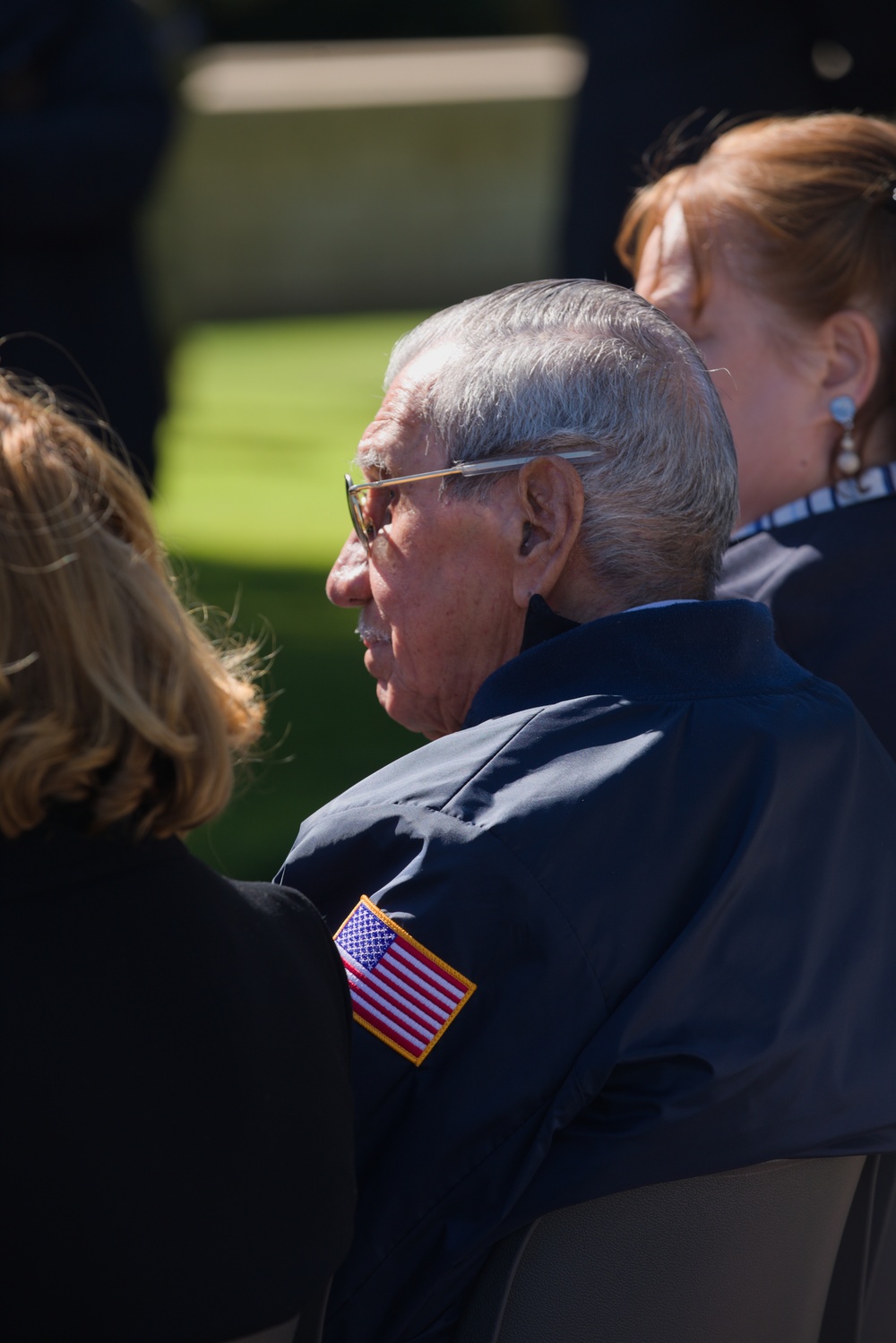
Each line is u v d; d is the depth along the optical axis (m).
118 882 3.84
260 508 27.55
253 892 4.25
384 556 5.52
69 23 16.61
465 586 5.39
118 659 3.80
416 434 5.38
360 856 4.87
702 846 4.84
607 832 4.75
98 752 3.72
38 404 4.07
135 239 17.19
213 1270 3.72
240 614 20.95
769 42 13.48
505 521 5.27
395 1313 4.70
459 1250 4.62
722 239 6.68
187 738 3.89
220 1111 3.78
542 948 4.66
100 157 16.20
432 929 4.68
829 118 6.84
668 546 5.24
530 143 52.06
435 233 52.16
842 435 6.78
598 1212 4.62
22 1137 3.57
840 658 6.41
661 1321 4.76
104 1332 3.62
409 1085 4.71
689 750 4.90
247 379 39.94
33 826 3.76
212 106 49.66
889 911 5.21
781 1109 4.76
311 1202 3.92
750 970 4.80
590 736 4.89
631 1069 4.61
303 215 51.00
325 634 20.34
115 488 3.99
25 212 16.12
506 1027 4.68
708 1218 4.74
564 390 5.15
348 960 4.74
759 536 6.74
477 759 4.86
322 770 15.98
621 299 5.36
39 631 3.73
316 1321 4.03
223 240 50.53
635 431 5.14
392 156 51.28
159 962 3.81
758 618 5.26
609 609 5.28
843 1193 5.08
